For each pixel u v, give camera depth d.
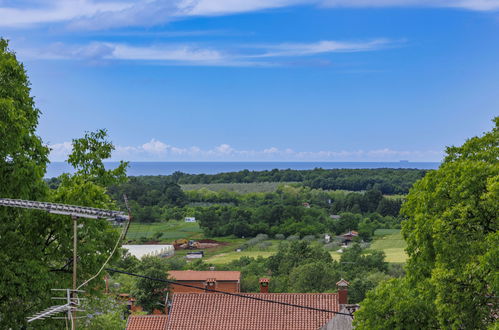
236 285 89.12
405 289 28.05
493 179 24.48
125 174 30.58
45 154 27.55
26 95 27.00
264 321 45.56
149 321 49.50
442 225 25.73
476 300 24.47
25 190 25.55
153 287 79.75
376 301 27.69
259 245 166.25
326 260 117.00
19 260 24.97
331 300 47.22
